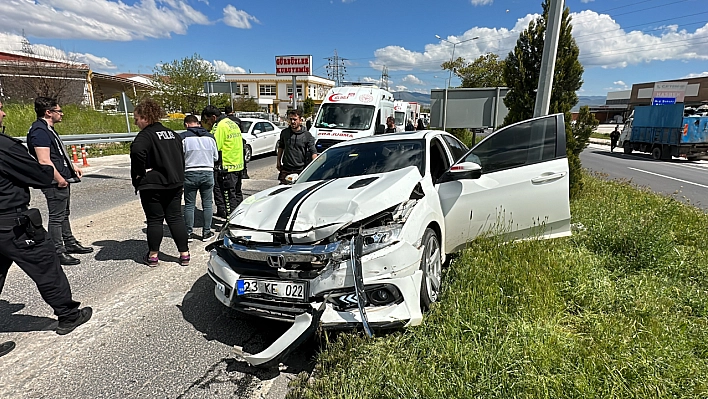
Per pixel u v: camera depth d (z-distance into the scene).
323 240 2.66
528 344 2.47
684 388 2.16
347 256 2.62
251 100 58.38
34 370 2.68
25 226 2.79
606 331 2.67
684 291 3.38
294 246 2.69
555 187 3.94
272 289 2.71
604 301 3.13
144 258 4.73
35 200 7.90
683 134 17.42
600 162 17.75
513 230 3.96
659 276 3.74
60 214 4.50
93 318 3.37
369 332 2.52
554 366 2.31
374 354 2.45
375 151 4.20
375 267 2.63
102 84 39.31
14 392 2.47
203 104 36.41
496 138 3.90
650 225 4.36
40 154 3.91
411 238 2.84
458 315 2.77
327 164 4.27
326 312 2.57
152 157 4.09
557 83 7.16
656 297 3.21
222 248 3.05
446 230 3.70
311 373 2.60
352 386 2.21
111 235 5.70
